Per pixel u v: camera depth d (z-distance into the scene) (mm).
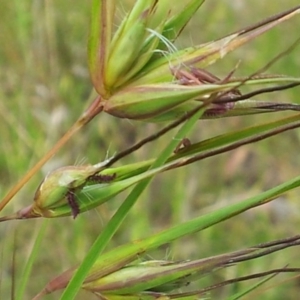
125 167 85
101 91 83
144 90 82
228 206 83
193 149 83
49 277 187
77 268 87
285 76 80
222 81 80
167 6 84
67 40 243
